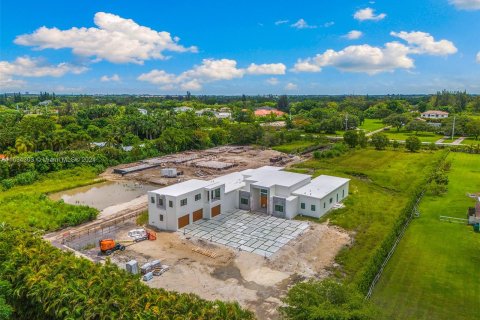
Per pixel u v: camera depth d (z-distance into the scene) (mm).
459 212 58188
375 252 40031
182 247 45906
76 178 83500
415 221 55188
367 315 24438
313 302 26000
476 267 40656
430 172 83438
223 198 58344
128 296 27234
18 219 53938
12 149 92562
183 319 24609
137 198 69562
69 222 53406
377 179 80500
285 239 48188
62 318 27344
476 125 137875
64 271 30750
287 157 111875
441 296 35062
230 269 40281
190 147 128500
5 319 29250
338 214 57469
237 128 140375
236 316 25328
